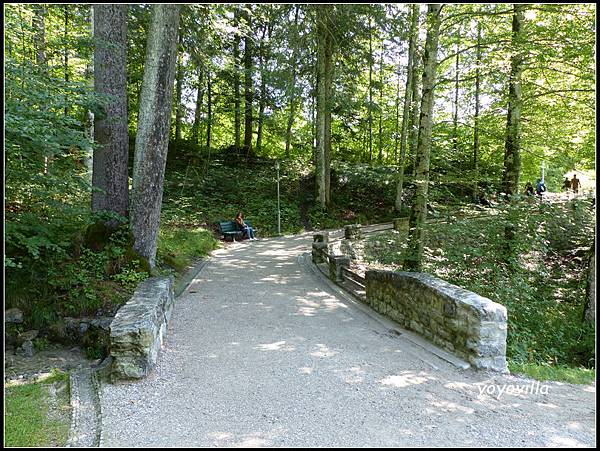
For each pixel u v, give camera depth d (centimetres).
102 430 339
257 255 1294
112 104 816
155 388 420
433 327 551
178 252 1136
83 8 868
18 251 737
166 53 835
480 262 884
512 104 948
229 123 2836
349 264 931
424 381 438
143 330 443
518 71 921
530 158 1505
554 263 1123
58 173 712
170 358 502
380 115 2473
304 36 1462
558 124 1077
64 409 385
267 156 2611
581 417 364
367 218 2064
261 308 731
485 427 346
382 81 2444
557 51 821
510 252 869
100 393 409
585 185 1852
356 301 785
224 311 710
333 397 399
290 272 1055
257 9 1532
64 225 830
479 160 1198
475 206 945
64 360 607
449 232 910
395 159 2606
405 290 624
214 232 1641
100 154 830
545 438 329
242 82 2244
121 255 803
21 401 401
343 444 320
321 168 2006
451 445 319
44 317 677
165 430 340
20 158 621
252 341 563
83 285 725
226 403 387
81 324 672
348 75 1836
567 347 755
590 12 776
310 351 525
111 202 839
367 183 2323
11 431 338
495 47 870
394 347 543
